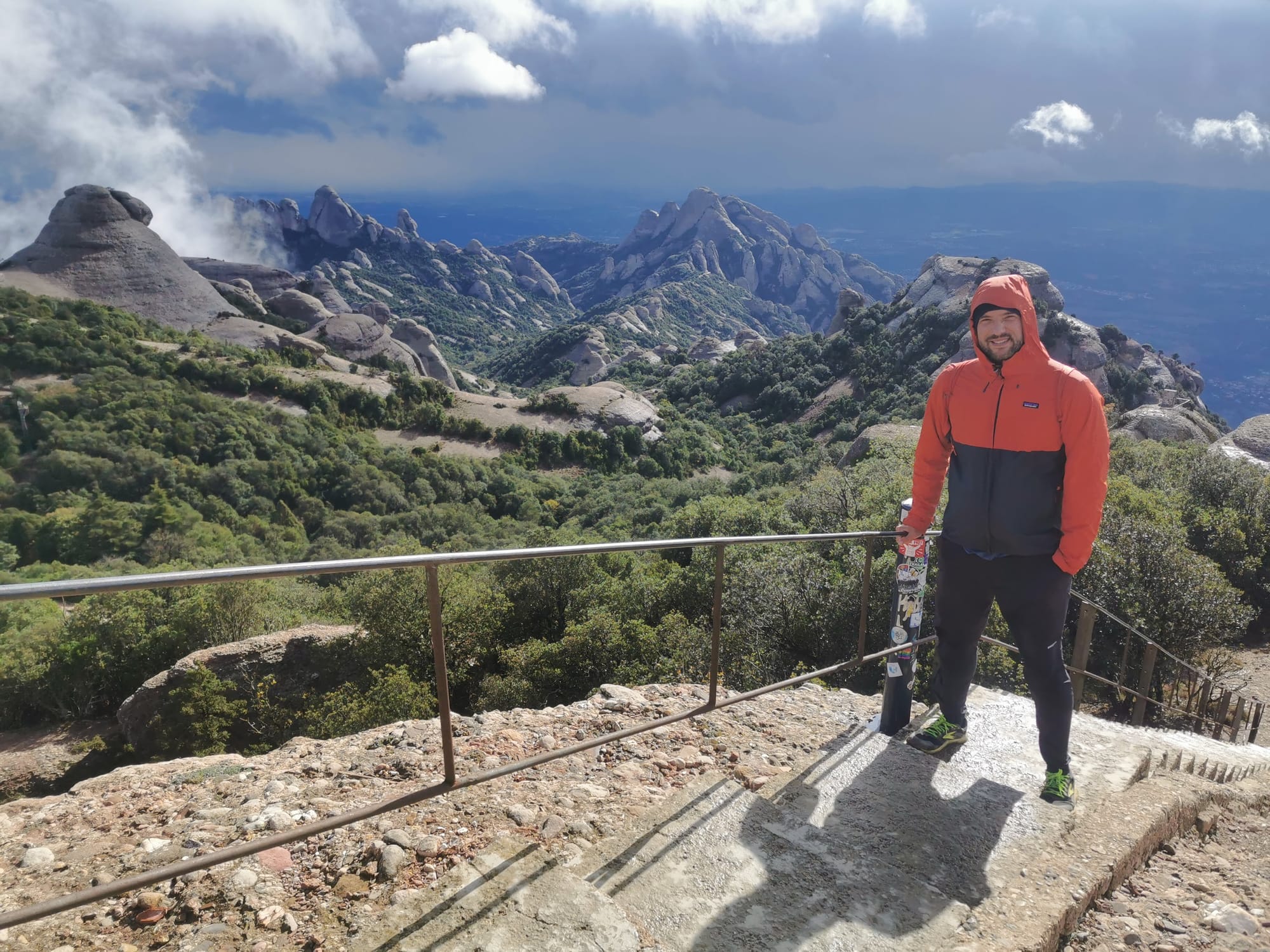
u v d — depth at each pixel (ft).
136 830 7.38
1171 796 8.21
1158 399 221.66
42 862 6.73
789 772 8.74
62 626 56.90
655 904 5.99
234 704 39.58
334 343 375.66
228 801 7.97
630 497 198.70
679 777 8.61
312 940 5.52
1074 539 7.64
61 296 361.10
